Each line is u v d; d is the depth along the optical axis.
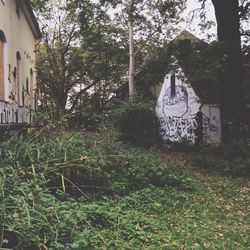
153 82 23.69
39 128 10.22
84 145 10.95
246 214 10.21
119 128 25.36
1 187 6.10
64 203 7.68
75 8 28.03
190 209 10.43
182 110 30.73
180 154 23.22
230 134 22.59
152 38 38.09
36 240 5.71
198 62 21.47
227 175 16.59
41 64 45.28
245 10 23.25
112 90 46.34
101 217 8.05
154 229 8.13
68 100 46.81
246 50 22.33
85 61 46.62
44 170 8.20
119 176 11.27
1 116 13.65
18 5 22.53
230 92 23.22
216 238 8.09
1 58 18.48
